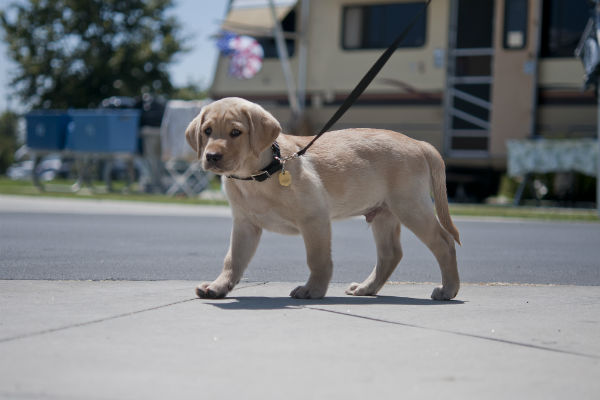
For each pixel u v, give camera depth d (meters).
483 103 16.34
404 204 4.66
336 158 4.58
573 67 15.70
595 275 6.11
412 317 3.86
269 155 4.35
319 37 17.42
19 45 36.34
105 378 2.64
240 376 2.69
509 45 16.06
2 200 14.45
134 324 3.53
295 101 17.48
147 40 36.75
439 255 4.67
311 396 2.48
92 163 19.11
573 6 15.68
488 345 3.23
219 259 6.76
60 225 10.12
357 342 3.23
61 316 3.69
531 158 15.00
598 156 13.35
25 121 17.36
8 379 2.61
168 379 2.64
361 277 5.87
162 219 11.46
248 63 18.06
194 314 3.81
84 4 36.28
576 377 2.75
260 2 18.12
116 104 19.80
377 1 16.89
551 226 11.38
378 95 16.98
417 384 2.63
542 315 3.97
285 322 3.65
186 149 15.88
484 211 13.79
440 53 16.44
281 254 7.50
